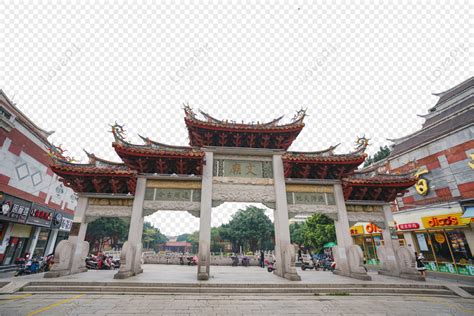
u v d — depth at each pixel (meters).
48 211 26.70
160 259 30.55
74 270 14.73
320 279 14.22
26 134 23.22
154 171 16.20
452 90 25.70
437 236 21.00
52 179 27.72
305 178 17.19
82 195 15.35
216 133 16.98
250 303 9.86
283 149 17.80
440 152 22.33
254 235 52.84
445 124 22.97
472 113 20.72
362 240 29.94
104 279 12.68
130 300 9.98
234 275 15.95
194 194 15.84
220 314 8.39
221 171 16.81
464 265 18.42
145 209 15.27
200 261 13.60
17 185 22.17
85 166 15.88
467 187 19.77
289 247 14.40
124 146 14.80
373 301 10.66
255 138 17.61
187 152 15.28
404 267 15.30
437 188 22.20
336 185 17.12
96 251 46.28
